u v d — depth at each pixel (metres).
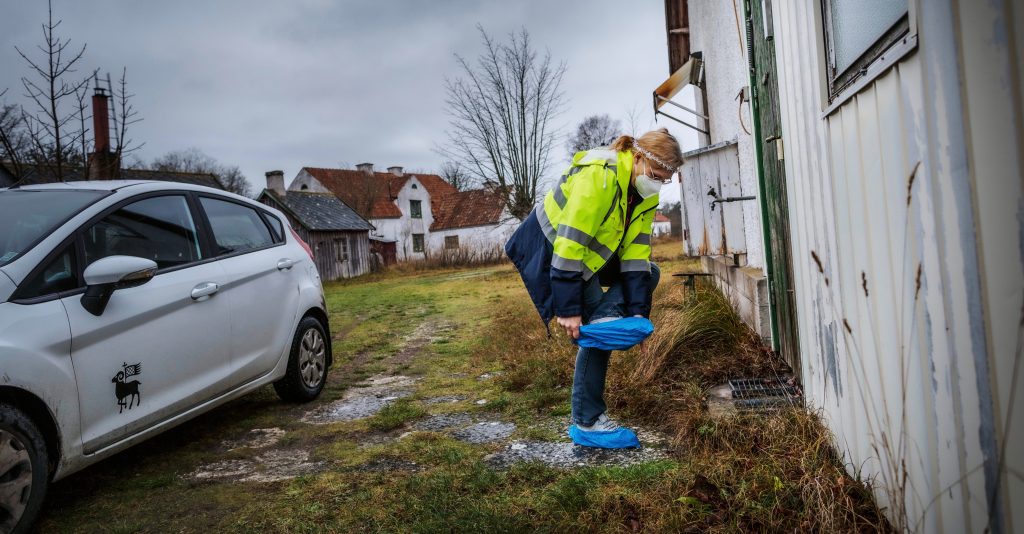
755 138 4.18
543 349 5.19
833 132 2.21
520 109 25.53
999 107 1.11
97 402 2.77
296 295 4.45
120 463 3.32
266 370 4.04
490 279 18.83
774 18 3.21
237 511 2.63
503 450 3.18
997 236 1.16
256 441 3.65
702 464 2.48
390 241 44.22
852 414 2.22
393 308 11.55
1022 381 1.11
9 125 7.39
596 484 2.52
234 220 4.12
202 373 3.43
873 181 1.83
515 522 2.25
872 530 1.93
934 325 1.49
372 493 2.68
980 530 1.32
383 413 3.98
